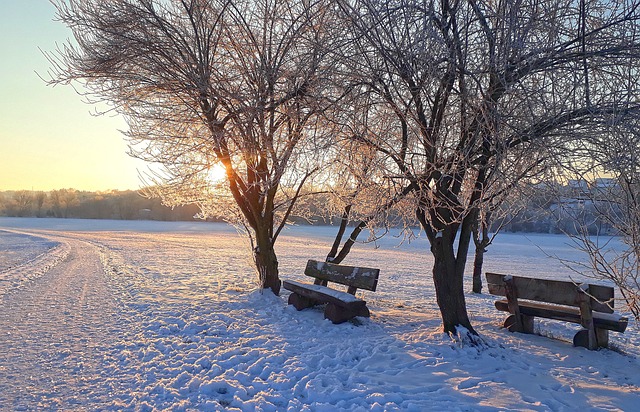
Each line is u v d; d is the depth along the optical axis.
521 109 5.30
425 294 14.02
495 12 5.66
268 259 10.48
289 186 10.08
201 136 9.11
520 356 6.13
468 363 5.61
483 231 14.03
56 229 60.59
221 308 9.04
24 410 4.36
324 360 5.69
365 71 6.09
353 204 8.77
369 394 4.62
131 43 8.27
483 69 5.29
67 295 11.08
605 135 4.84
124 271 16.56
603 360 6.15
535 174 5.41
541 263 27.78
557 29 5.27
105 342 6.74
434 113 5.93
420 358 5.71
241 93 8.22
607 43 5.25
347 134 6.27
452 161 5.77
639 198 4.73
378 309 9.60
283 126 9.02
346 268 8.59
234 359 5.80
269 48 8.49
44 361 5.85
